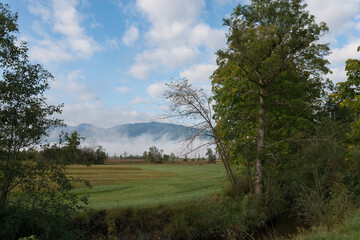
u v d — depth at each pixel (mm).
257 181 16516
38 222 9516
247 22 21375
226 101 19328
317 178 13648
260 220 13938
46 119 10188
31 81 9867
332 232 7410
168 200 15688
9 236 9156
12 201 10023
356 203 12125
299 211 14500
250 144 18344
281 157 16281
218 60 21672
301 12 20438
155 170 52875
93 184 25906
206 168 60312
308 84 21688
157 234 12070
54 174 10195
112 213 12688
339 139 18422
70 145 10484
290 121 18484
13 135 9719
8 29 10016
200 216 13242
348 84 16062
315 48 21594
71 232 10414
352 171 15953
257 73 17203
